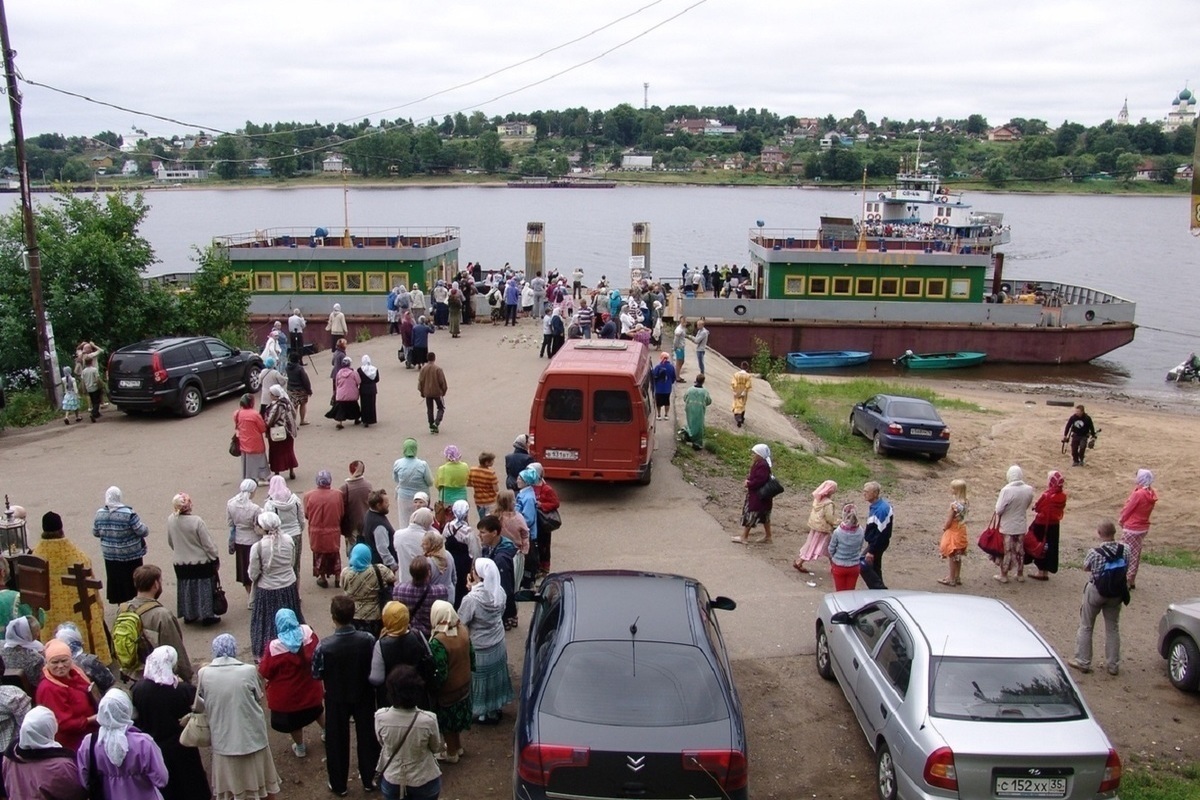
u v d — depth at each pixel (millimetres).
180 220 147125
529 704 7234
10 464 18469
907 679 7969
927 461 24672
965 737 7234
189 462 18594
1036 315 45000
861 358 44438
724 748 6797
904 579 14180
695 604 8336
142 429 21297
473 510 15883
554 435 16391
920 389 36562
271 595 9930
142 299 31062
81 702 7473
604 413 16281
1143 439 27844
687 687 7219
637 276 46688
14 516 10523
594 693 7160
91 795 6484
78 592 9844
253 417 16344
